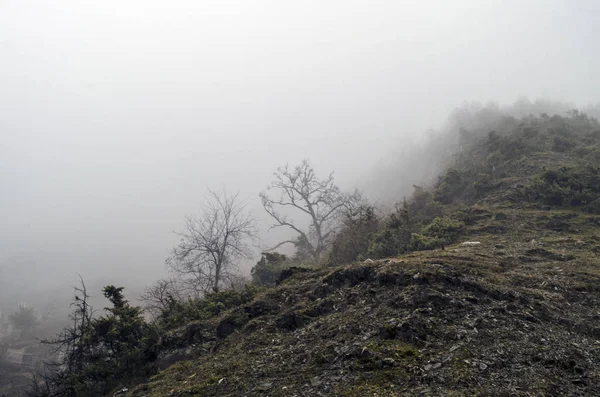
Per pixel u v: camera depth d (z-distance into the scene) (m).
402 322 5.14
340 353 5.00
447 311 5.39
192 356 7.18
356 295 6.74
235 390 4.88
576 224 10.48
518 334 4.80
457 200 15.31
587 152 15.38
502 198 13.28
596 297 6.02
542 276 6.97
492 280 6.58
